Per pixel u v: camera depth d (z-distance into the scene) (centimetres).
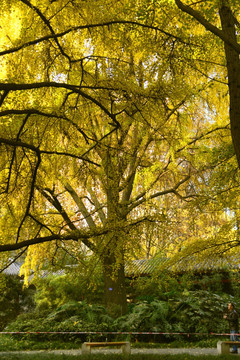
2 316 1877
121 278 1616
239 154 680
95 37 824
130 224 900
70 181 1023
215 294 1667
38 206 1055
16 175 852
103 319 1505
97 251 981
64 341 1472
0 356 1030
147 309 1533
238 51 611
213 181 1074
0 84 652
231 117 694
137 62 938
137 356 1007
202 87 1145
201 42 762
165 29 774
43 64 865
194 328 1500
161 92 788
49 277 1889
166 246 1011
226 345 1152
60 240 910
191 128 1598
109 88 793
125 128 958
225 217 1455
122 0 827
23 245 817
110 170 919
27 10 818
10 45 922
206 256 1180
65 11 808
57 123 848
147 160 1523
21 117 813
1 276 998
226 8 715
